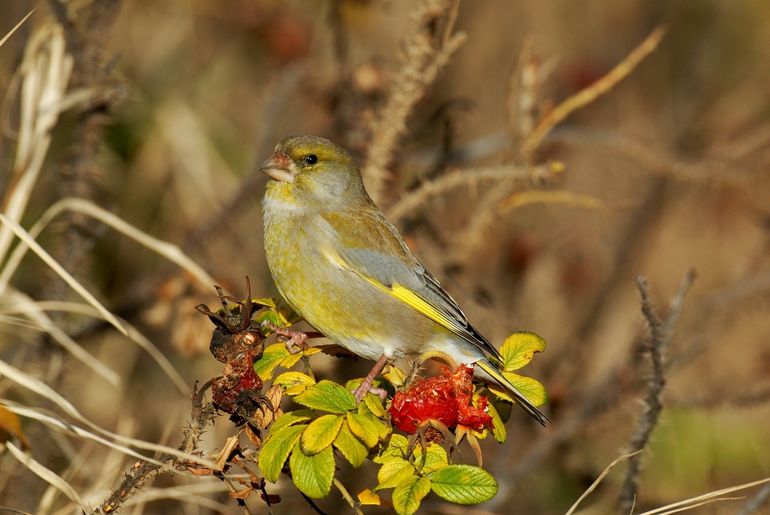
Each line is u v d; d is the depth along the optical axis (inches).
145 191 537.6
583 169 628.1
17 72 390.3
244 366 251.3
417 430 242.2
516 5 661.3
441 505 417.7
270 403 251.4
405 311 361.4
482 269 545.3
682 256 623.8
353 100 479.5
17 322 353.4
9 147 409.7
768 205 610.9
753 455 493.0
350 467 448.5
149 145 542.3
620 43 666.2
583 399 490.0
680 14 684.1
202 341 403.2
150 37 569.9
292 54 549.3
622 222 611.8
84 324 447.8
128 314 463.2
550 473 487.5
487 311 447.8
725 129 640.4
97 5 401.1
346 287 360.2
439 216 550.0
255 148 488.7
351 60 528.4
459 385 251.3
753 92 664.4
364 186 398.0
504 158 440.5
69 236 411.5
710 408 445.1
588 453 499.2
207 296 406.0
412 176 503.5
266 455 238.8
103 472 369.7
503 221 563.8
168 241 528.4
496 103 647.1
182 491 358.0
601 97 645.3
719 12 687.1
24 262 483.5
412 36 394.0
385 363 308.3
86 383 467.8
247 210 537.0
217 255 493.0
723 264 613.9
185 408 447.5
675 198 610.2
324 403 242.4
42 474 274.7
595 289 585.6
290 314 375.2
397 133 405.4
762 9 687.7
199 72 577.3
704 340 474.6
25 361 405.4
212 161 555.5
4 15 476.1
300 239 363.3
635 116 646.5
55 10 387.9
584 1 671.1
